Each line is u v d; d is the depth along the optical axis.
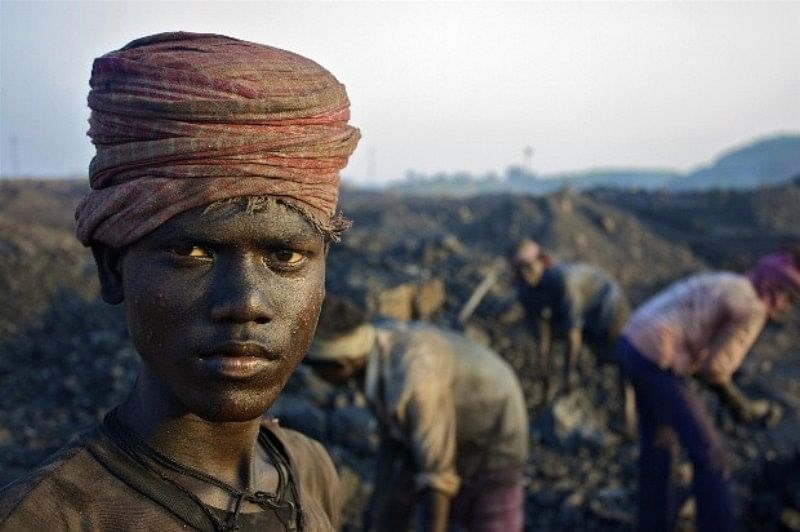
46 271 7.97
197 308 0.81
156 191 0.78
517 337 7.25
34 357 6.41
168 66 0.79
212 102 0.78
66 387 5.73
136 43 0.87
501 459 2.94
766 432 5.59
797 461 4.06
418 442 2.71
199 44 0.84
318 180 0.84
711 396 6.25
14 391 5.71
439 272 8.47
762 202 18.94
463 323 7.39
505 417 2.91
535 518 4.29
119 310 7.43
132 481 0.85
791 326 8.58
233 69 0.80
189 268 0.81
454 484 2.75
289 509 0.98
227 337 0.81
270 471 1.04
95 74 0.84
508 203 15.83
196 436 0.89
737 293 3.55
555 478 4.75
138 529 0.83
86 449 0.86
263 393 0.84
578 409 5.74
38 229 9.17
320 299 0.89
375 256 8.65
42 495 0.80
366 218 15.76
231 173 0.79
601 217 15.32
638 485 3.81
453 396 2.81
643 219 17.14
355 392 5.16
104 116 0.82
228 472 0.93
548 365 6.09
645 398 3.69
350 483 4.07
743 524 3.99
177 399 0.87
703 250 14.95
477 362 2.87
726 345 3.56
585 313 5.90
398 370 2.69
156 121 0.78
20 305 7.33
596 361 6.84
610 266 13.20
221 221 0.79
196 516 0.87
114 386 5.75
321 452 1.24
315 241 0.85
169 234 0.80
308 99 0.82
